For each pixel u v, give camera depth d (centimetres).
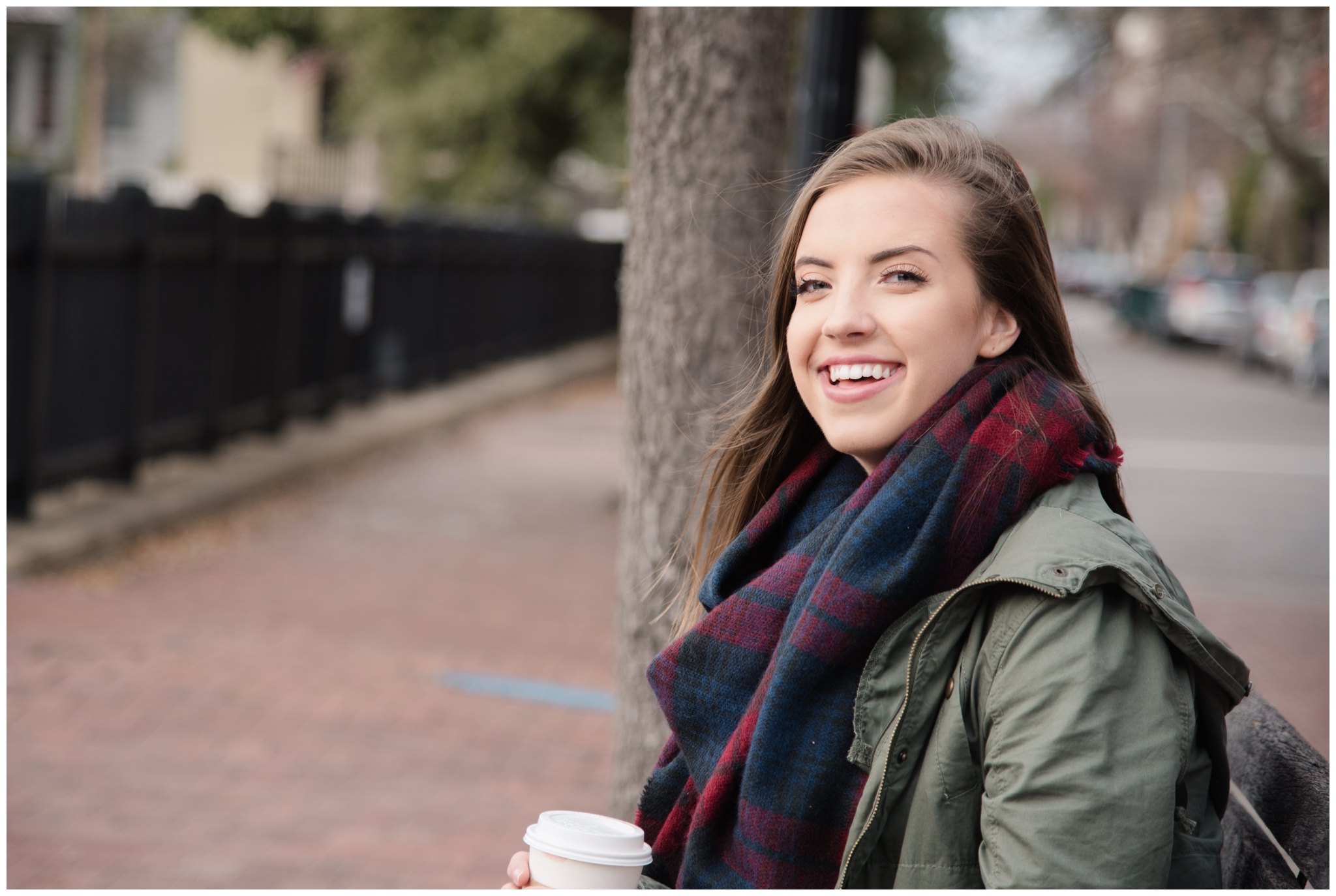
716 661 168
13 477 740
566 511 998
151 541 796
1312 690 609
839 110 402
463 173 2042
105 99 3091
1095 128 6278
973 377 157
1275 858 175
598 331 2567
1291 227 3709
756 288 276
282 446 1087
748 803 153
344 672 591
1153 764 131
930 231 158
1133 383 2234
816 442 191
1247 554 912
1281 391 2150
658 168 294
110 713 521
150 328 877
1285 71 2495
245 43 1958
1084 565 135
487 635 663
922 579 146
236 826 429
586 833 157
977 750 141
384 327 1384
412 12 1908
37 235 729
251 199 2930
